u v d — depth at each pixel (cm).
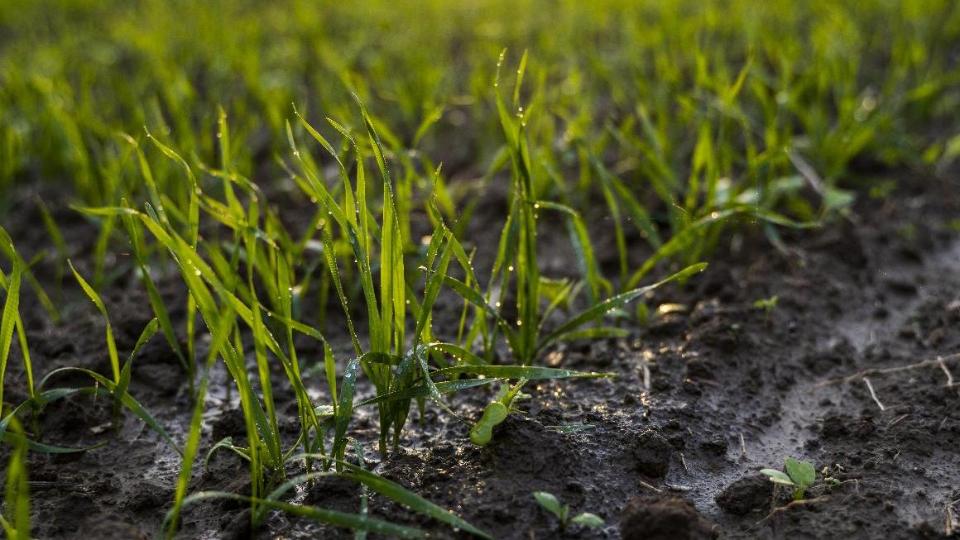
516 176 67
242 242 78
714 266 83
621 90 108
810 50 122
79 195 98
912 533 59
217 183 92
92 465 66
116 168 88
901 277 82
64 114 91
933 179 95
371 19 166
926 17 131
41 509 61
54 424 68
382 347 61
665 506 59
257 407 60
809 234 85
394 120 116
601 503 61
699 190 90
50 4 200
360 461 61
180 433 68
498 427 64
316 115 117
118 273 82
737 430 67
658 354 72
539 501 59
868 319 77
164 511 62
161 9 180
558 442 63
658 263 83
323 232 61
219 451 66
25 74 122
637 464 63
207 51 139
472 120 117
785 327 76
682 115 95
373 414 68
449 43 155
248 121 98
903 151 96
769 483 62
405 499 58
